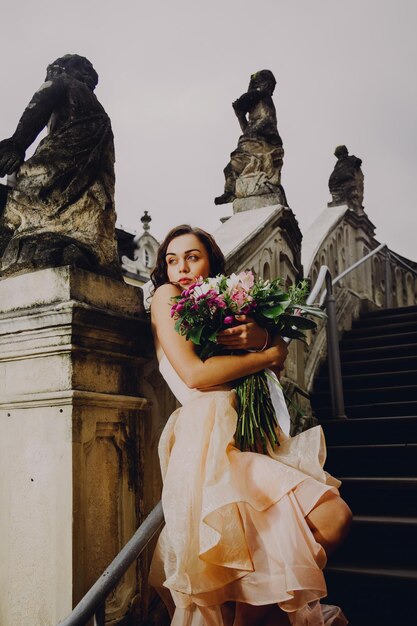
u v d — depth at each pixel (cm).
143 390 246
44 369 210
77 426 203
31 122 221
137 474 235
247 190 504
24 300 214
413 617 282
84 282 212
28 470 208
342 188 827
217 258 248
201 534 180
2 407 217
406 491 354
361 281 802
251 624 185
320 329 624
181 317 205
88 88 246
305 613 194
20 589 203
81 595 196
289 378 459
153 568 208
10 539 208
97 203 232
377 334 675
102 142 237
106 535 214
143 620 229
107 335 217
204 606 181
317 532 187
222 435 193
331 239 717
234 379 209
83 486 203
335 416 463
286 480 187
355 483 365
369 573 293
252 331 211
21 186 228
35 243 220
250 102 529
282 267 486
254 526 186
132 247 1539
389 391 511
